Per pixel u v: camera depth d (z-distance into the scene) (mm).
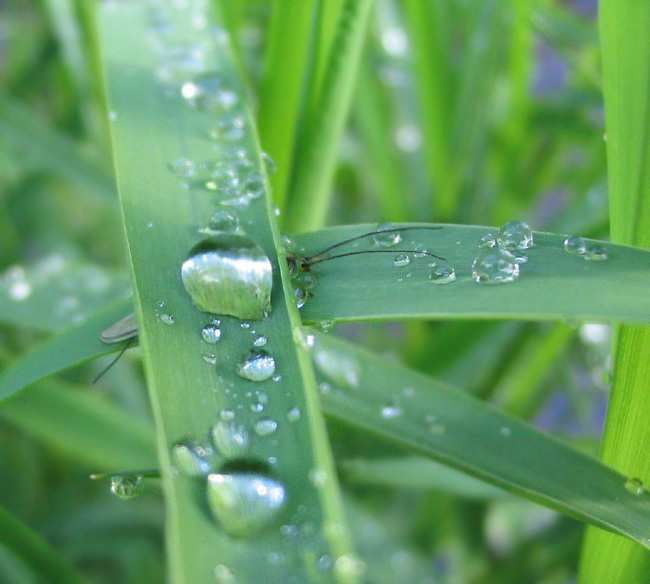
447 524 211
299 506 111
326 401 137
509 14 186
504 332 182
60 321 163
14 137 204
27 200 246
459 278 124
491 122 205
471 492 172
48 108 268
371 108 201
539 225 221
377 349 221
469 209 203
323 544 110
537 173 230
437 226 128
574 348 220
